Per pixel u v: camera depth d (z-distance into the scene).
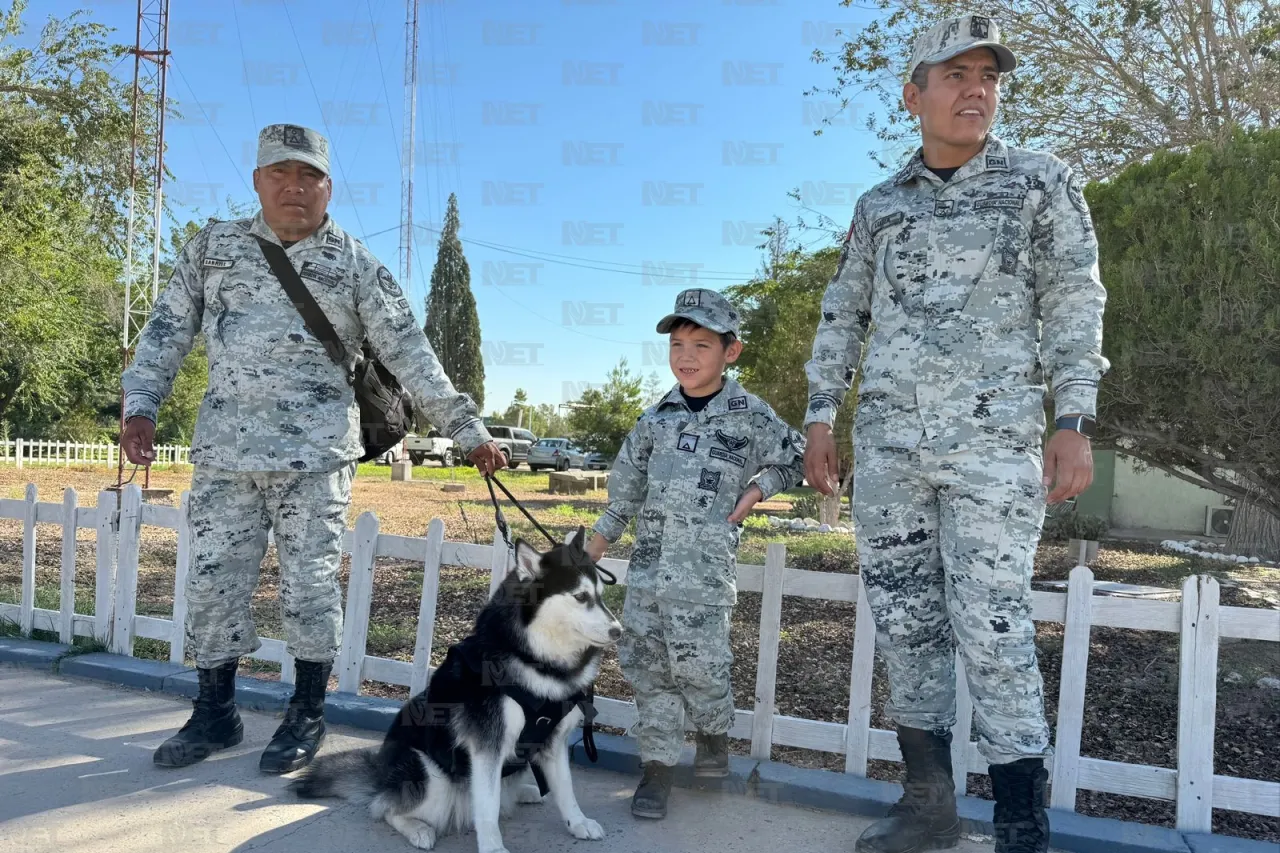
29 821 3.00
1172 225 5.62
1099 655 5.12
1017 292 2.71
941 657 2.91
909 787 2.95
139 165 20.67
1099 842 3.01
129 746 3.78
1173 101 11.38
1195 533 15.48
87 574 7.55
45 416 29.81
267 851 2.83
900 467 2.81
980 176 2.78
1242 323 5.33
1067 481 2.53
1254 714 4.18
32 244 19.09
